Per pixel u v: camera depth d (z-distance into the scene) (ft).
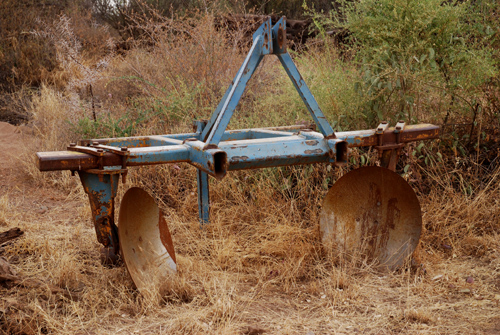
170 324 8.26
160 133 17.95
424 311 8.65
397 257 10.89
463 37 14.19
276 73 21.31
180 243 12.26
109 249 10.24
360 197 11.44
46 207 15.10
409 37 13.25
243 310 8.87
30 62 31.01
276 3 42.50
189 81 20.47
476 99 13.87
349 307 8.99
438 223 12.23
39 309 8.25
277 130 12.76
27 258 10.89
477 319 8.48
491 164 14.20
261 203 13.75
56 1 37.78
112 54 29.48
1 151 20.40
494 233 11.92
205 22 23.29
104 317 8.50
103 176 9.14
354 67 14.62
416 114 14.12
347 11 14.56
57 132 20.58
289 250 11.06
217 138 9.01
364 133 10.72
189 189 15.26
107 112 21.24
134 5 38.88
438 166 13.74
